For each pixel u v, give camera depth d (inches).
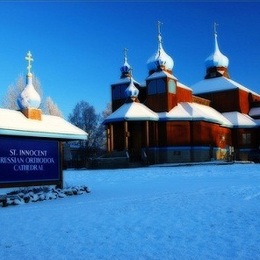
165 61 2332.7
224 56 2706.7
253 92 2773.1
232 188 737.6
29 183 740.7
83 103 3533.5
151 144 2066.9
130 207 546.0
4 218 496.7
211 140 2156.7
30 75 797.2
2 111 748.6
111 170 1638.8
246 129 2426.2
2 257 312.5
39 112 791.1
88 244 345.4
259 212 466.3
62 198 727.1
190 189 768.3
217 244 327.0
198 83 2696.9
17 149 725.9
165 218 451.2
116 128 2194.9
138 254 307.7
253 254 294.7
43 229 416.8
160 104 2126.0
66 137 795.4
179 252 307.6
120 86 2381.9
